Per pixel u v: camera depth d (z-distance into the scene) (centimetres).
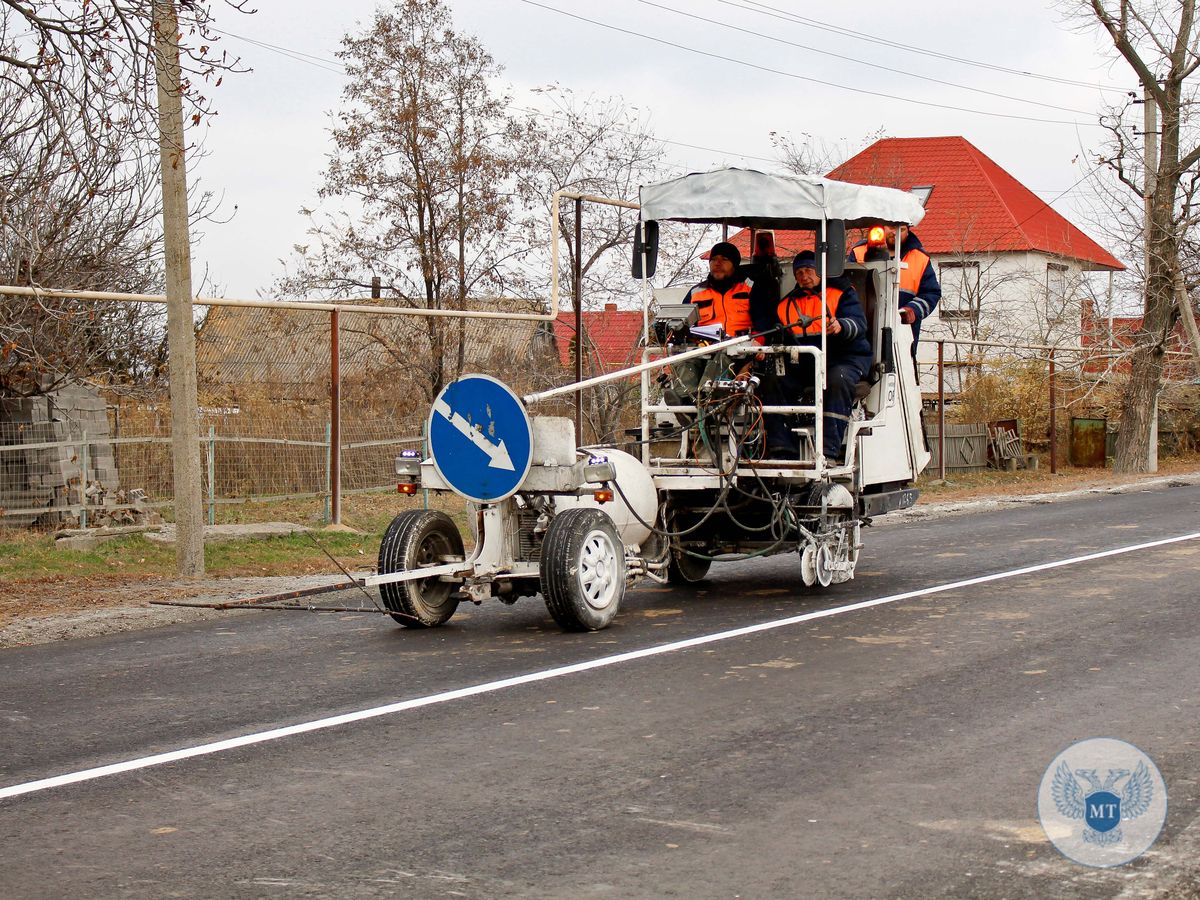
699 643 934
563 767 629
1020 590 1170
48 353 1641
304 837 534
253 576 1332
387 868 498
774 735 680
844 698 760
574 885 479
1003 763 624
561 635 982
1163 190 2903
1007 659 863
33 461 1653
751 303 1244
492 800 580
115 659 913
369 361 2669
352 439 1923
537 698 770
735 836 529
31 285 1312
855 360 1162
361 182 2898
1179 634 943
